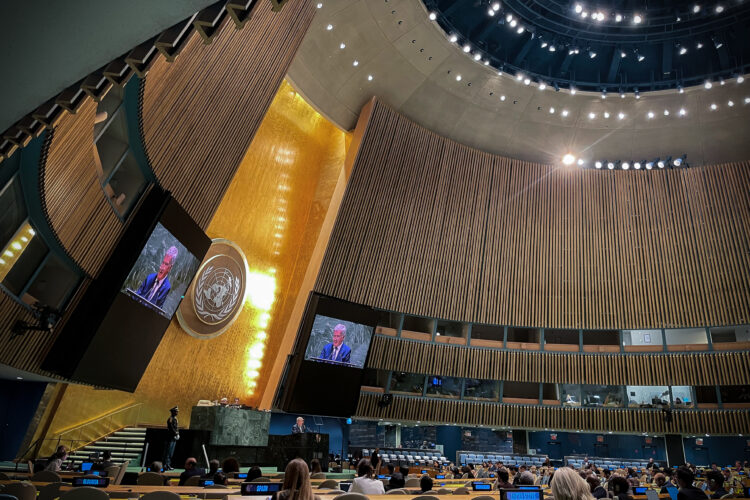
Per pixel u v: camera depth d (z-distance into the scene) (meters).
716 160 21.50
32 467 8.78
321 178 20.59
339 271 18.38
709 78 19.67
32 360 8.70
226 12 3.24
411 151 19.83
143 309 10.92
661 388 20.34
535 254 21.25
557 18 19.28
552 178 21.86
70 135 7.38
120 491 4.93
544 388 22.02
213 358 16.83
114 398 14.37
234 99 12.91
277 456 14.23
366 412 19.12
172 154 11.10
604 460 20.69
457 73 19.30
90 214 8.95
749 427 19.11
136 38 2.62
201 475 7.55
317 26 16.97
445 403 20.19
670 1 18.95
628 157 21.91
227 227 17.41
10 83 2.76
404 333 19.84
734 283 19.95
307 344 16.83
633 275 20.91
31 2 2.37
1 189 6.69
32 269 8.34
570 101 20.33
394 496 5.12
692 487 5.46
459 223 20.70
